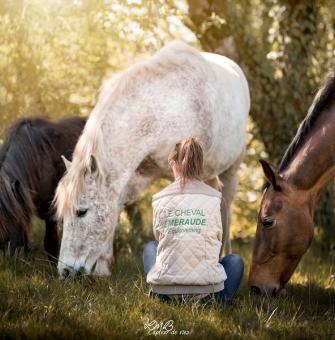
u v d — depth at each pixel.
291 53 10.66
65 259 5.98
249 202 12.39
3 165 6.72
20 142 6.93
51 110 9.38
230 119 7.17
